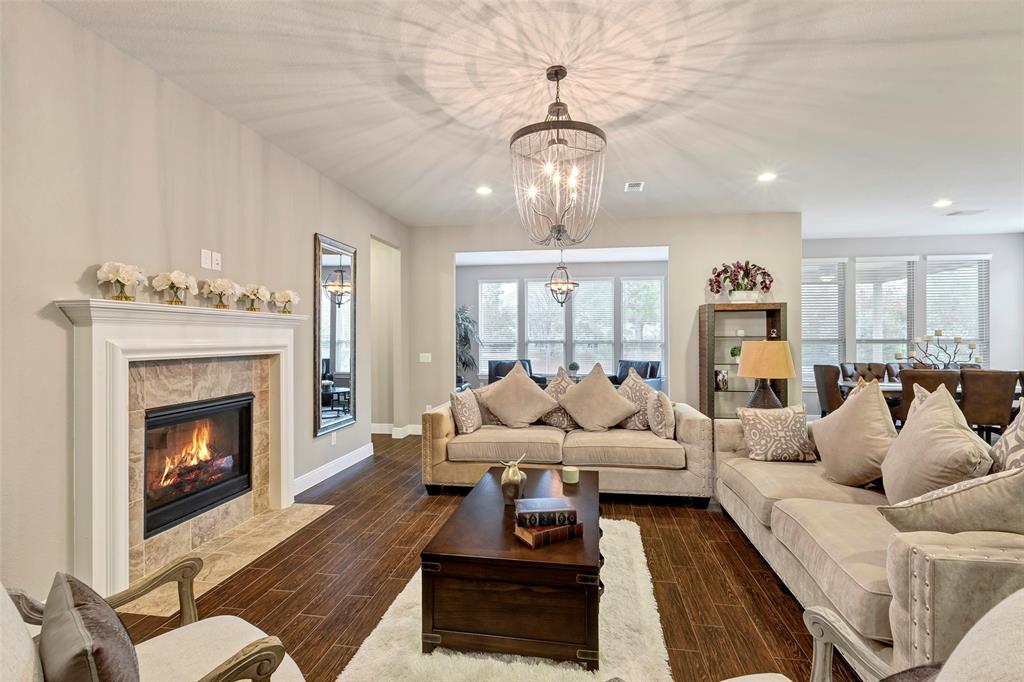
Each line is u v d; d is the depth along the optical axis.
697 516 3.56
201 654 1.26
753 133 3.60
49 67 2.17
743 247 5.90
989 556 1.33
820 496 2.48
